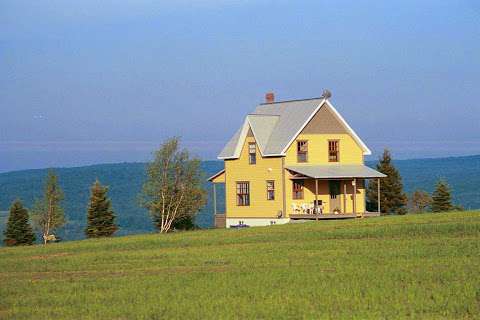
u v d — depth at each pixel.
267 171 78.44
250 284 33.28
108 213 78.81
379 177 77.31
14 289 33.84
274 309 28.14
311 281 33.59
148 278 35.94
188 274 36.88
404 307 27.91
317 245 47.41
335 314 27.16
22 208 76.75
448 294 29.78
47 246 54.78
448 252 41.09
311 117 78.00
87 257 45.69
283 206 76.69
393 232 51.59
